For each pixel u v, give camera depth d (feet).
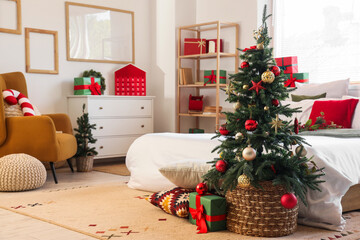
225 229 8.35
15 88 15.11
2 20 15.65
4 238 7.88
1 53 15.64
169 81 19.44
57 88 17.13
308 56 16.76
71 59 17.44
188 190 9.50
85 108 16.49
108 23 18.61
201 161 9.52
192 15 19.77
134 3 19.51
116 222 8.87
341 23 15.81
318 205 8.37
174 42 19.19
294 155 8.09
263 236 7.81
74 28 17.53
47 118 13.02
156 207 10.18
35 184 12.26
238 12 18.11
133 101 17.85
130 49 19.36
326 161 8.45
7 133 13.12
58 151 13.23
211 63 19.26
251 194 7.82
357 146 9.41
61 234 8.11
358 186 9.61
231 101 8.36
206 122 19.74
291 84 15.55
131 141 17.81
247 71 8.20
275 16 17.63
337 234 7.98
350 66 15.56
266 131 7.82
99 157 16.79
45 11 16.74
